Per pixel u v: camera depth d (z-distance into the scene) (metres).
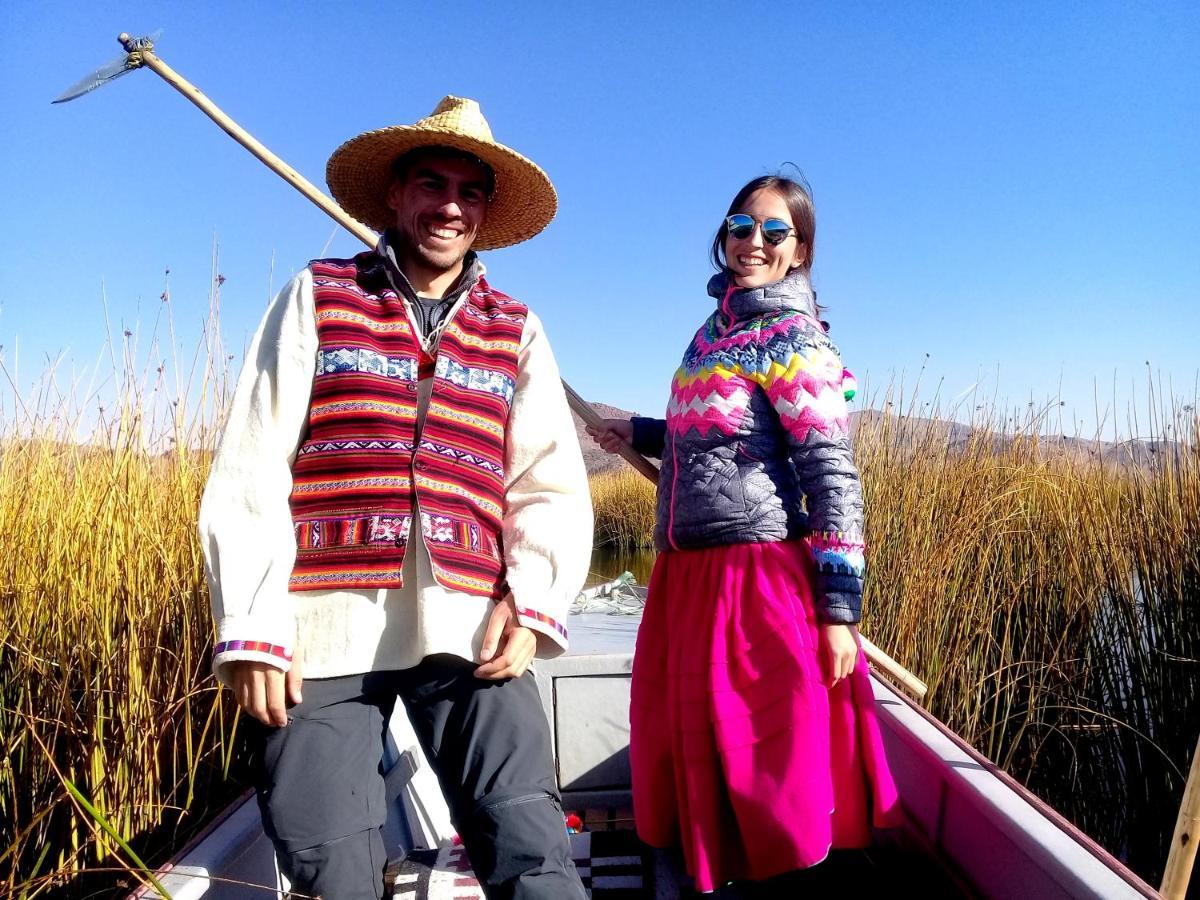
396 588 1.21
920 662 2.97
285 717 1.15
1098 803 2.96
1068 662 3.01
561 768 2.28
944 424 3.59
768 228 1.74
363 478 1.21
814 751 1.54
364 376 1.24
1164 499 3.12
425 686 1.26
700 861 1.59
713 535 1.68
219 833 1.39
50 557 1.93
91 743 1.75
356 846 1.18
